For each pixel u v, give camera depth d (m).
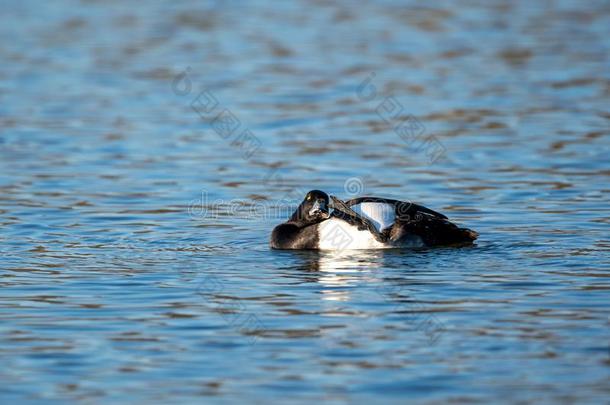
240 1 49.19
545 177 21.25
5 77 33.22
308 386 10.34
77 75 33.69
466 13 45.19
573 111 27.66
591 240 16.20
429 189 20.59
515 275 14.20
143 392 10.23
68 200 19.84
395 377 10.52
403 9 46.53
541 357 11.02
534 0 48.53
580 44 37.94
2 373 10.77
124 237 17.05
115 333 11.98
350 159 23.36
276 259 15.58
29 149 24.41
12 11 46.56
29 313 12.77
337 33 40.97
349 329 12.02
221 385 10.38
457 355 11.12
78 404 9.98
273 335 11.84
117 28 42.44
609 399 9.93
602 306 12.70
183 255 15.84
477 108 28.33
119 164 23.06
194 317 12.55
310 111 28.58
